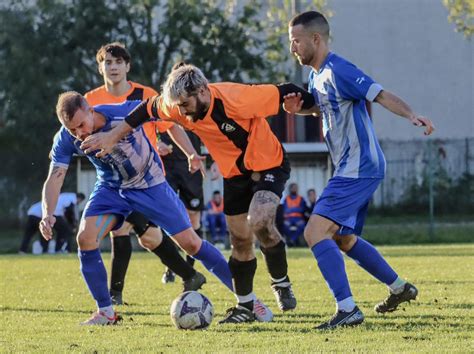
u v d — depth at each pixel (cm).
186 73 1450
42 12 6456
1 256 4747
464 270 2675
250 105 1495
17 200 6519
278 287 1698
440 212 6462
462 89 7744
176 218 1688
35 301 2023
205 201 5778
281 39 6706
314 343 1262
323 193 1495
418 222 6375
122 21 6550
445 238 5819
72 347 1285
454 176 6456
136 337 1382
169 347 1262
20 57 6419
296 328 1441
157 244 1911
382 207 6506
